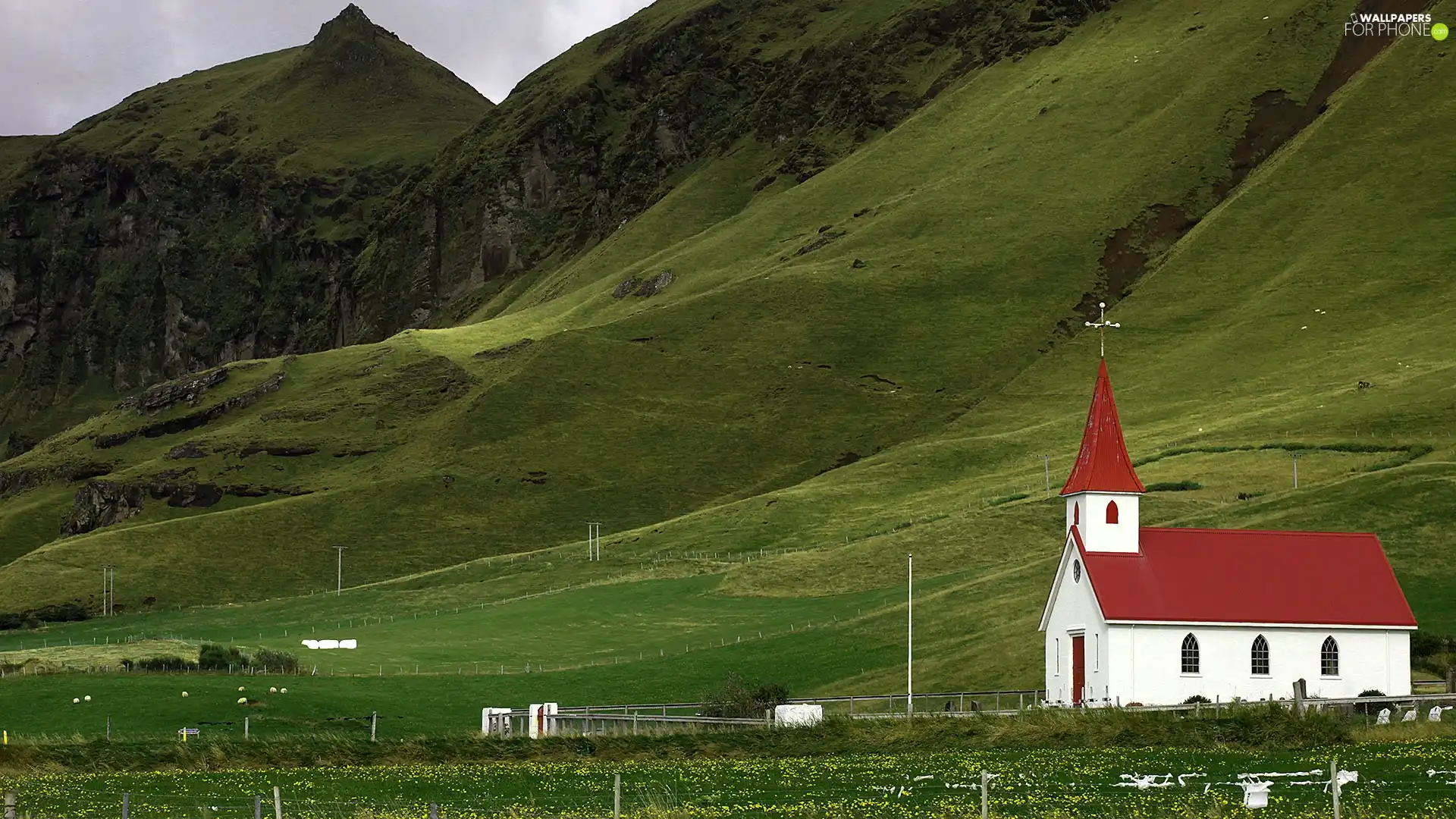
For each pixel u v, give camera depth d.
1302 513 131.88
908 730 72.94
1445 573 116.06
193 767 72.06
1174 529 93.81
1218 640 89.56
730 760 70.31
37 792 62.97
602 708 97.19
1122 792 54.41
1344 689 90.62
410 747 74.69
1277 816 47.84
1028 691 100.88
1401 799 50.34
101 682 118.75
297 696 115.56
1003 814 50.19
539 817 52.12
